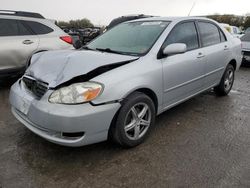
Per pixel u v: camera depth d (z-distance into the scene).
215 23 5.07
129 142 3.17
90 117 2.72
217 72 4.92
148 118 3.40
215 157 3.09
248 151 3.23
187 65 3.94
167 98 3.71
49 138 2.80
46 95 2.83
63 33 6.64
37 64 3.40
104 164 2.92
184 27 4.14
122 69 3.07
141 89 3.26
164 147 3.29
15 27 5.89
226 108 4.76
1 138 3.47
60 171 2.79
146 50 3.51
